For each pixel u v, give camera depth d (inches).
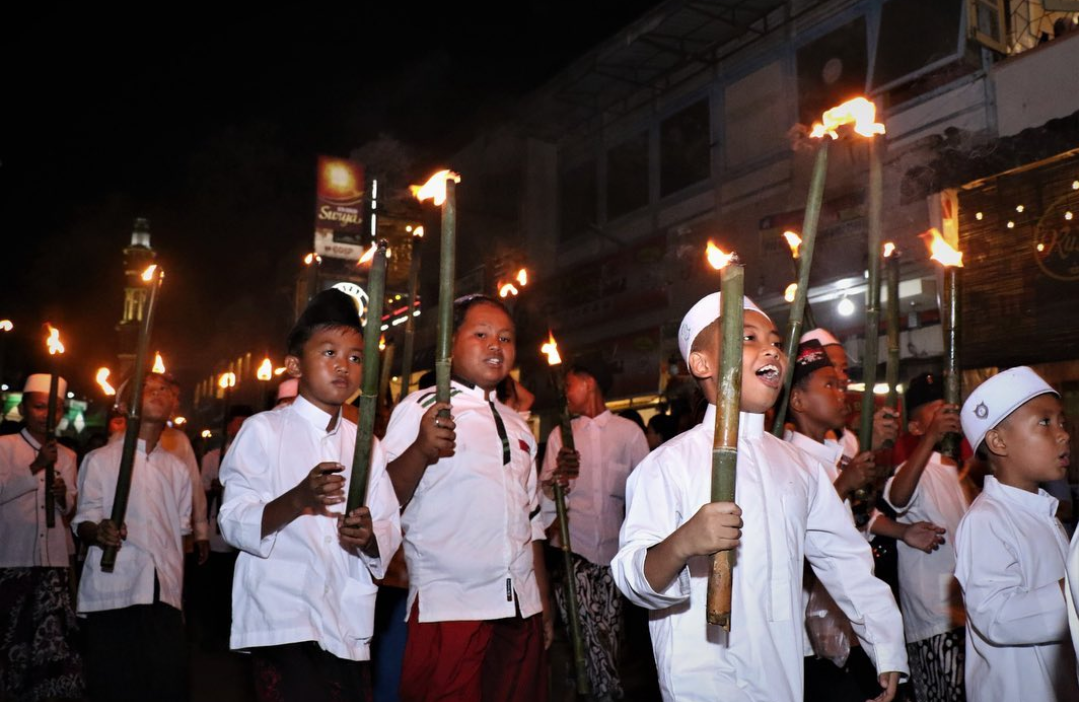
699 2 582.6
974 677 114.0
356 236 860.6
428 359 254.1
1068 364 314.2
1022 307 327.0
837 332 499.2
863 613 102.3
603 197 741.3
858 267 489.4
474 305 154.4
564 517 161.2
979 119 462.0
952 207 350.9
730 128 619.8
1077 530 57.7
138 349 170.4
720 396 74.3
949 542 159.9
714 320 103.4
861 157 503.5
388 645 173.3
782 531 98.3
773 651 94.3
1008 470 116.1
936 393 181.3
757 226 577.0
